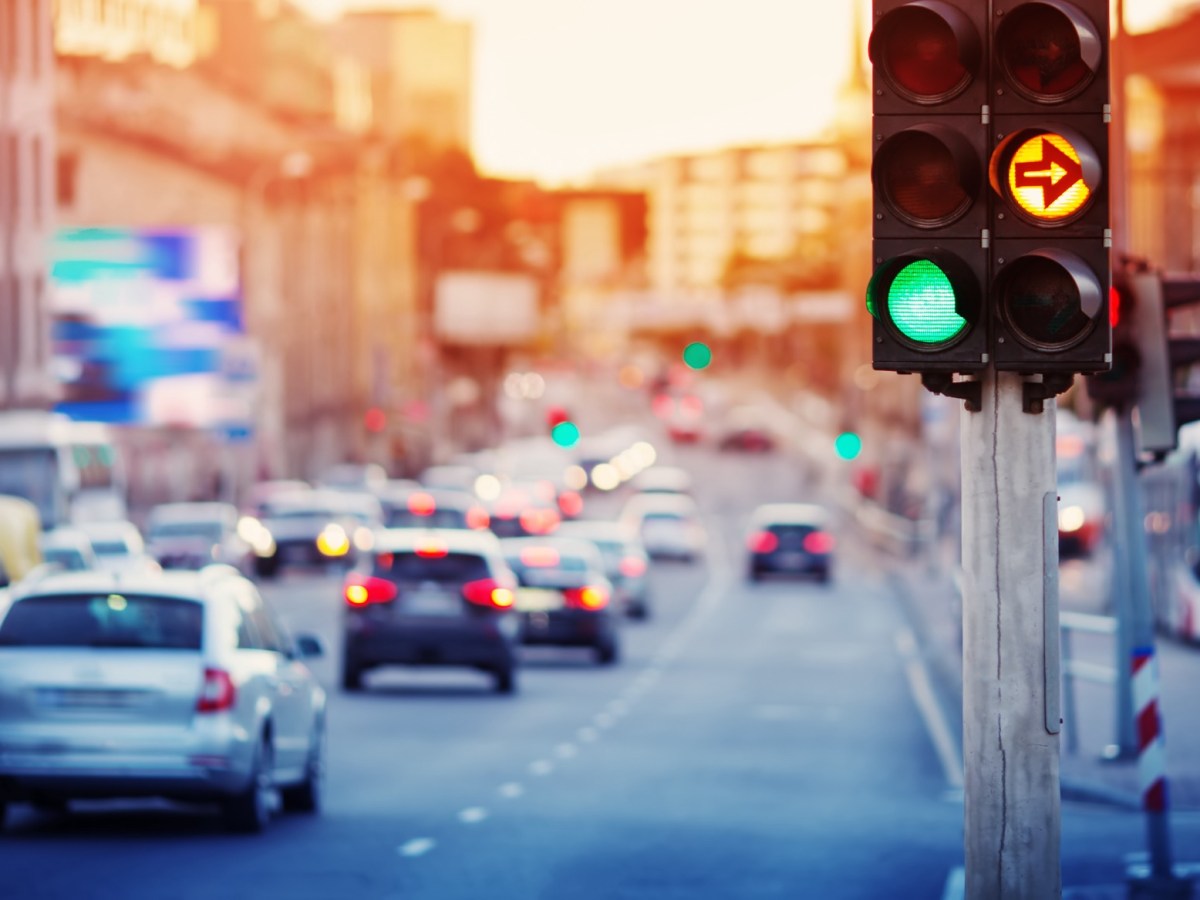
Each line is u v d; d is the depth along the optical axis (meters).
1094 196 10.08
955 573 50.50
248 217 128.38
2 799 21.64
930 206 10.21
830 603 80.75
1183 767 28.94
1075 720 30.75
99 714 21.47
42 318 93.88
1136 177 149.00
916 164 10.23
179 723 21.47
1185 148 149.50
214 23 162.12
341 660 43.47
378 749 32.69
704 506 153.25
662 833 23.00
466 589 42.53
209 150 121.38
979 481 10.29
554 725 37.16
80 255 99.62
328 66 180.25
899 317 10.20
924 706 42.34
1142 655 18.03
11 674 21.53
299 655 24.84
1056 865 10.26
